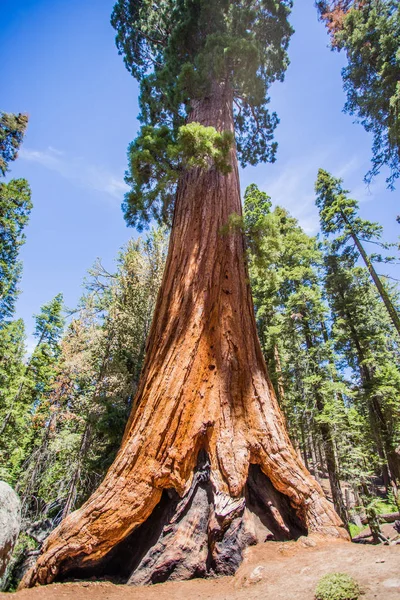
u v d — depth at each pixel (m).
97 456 12.91
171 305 6.09
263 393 5.40
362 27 10.54
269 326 18.02
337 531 4.30
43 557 4.11
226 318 5.86
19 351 23.97
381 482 24.83
